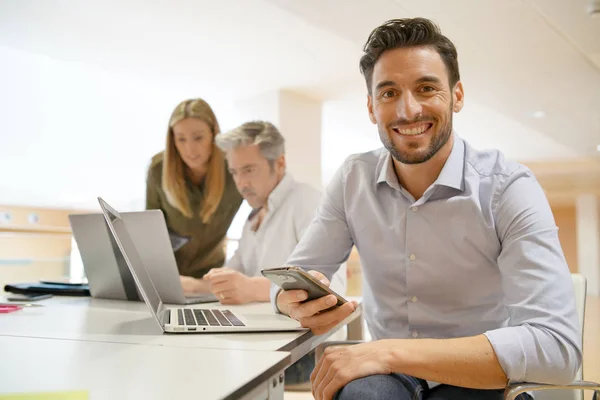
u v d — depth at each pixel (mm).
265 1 3391
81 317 1322
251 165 2240
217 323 1153
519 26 3705
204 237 2371
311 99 5621
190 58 4445
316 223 1480
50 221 4434
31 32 3844
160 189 2443
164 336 1058
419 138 1203
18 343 980
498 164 1253
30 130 4352
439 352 948
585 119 6355
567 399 1322
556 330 963
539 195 1173
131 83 5074
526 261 1074
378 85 1223
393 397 936
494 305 1271
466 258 1247
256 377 740
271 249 2256
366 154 1444
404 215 1312
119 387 684
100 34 3914
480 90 5238
